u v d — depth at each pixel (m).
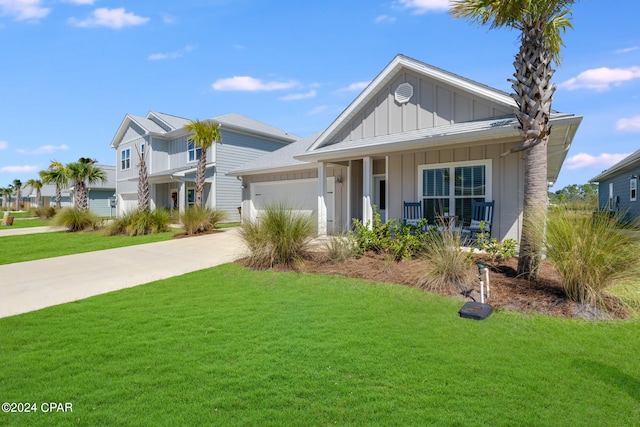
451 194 8.88
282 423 2.26
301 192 14.49
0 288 6.10
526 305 4.43
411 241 6.91
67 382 2.79
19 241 12.31
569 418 2.28
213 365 3.05
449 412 2.35
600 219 4.51
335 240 7.46
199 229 13.17
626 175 17.03
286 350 3.33
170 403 2.49
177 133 21.55
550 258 4.67
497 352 3.22
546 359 3.08
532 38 5.22
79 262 8.44
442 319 4.09
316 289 5.49
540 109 5.20
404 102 9.79
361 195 12.30
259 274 6.56
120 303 5.02
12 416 2.36
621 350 3.23
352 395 2.56
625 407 2.39
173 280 6.38
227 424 2.26
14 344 3.57
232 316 4.32
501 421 2.25
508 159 8.02
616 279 4.20
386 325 3.94
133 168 24.27
